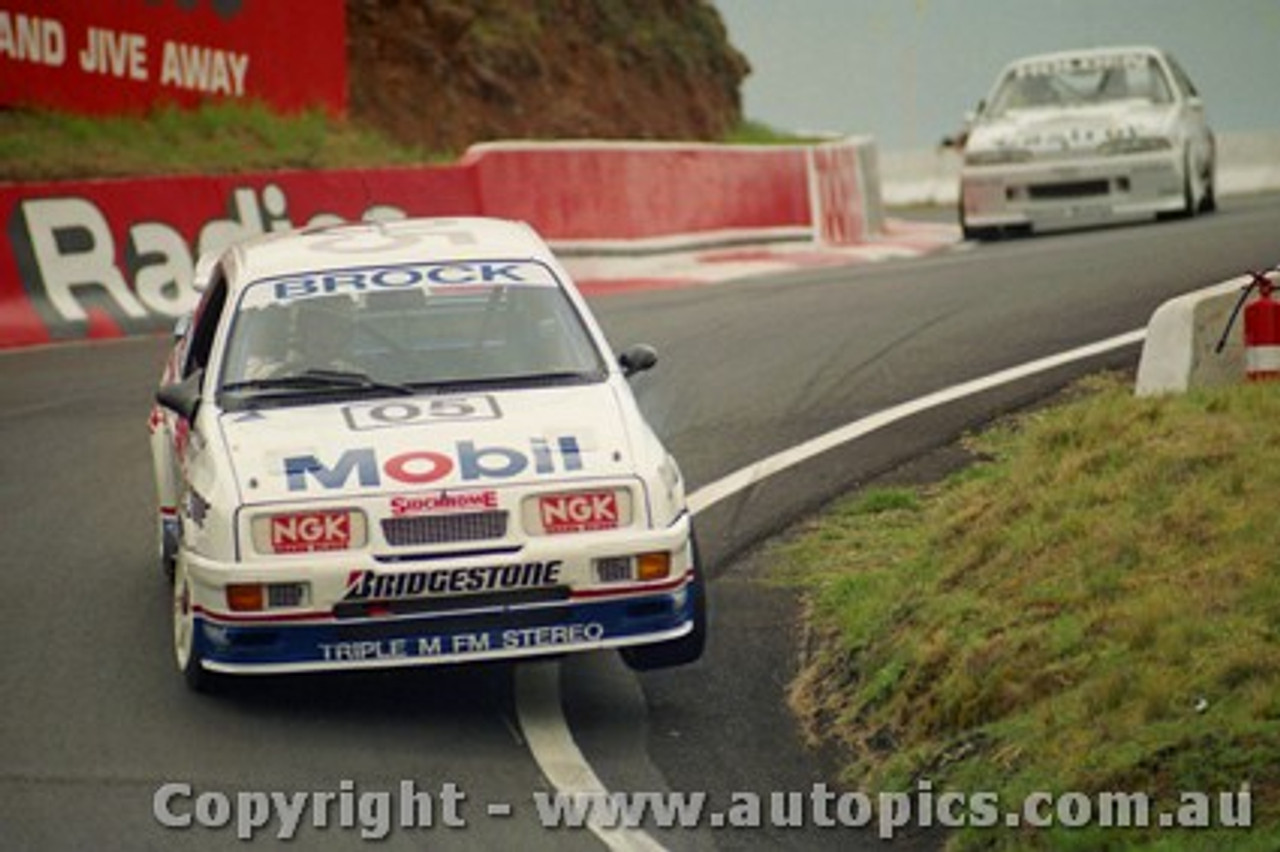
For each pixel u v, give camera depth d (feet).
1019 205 188.85
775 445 103.55
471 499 65.57
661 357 126.93
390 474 66.44
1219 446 74.74
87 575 85.46
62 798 61.21
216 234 148.77
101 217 144.25
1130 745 55.77
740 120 252.42
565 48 221.25
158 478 83.41
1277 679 56.44
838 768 63.72
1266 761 53.52
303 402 71.77
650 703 70.08
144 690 71.05
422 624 65.16
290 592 64.80
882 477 96.37
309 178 153.89
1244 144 260.01
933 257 172.76
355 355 73.46
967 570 72.23
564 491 66.28
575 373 73.41
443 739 66.49
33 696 70.59
